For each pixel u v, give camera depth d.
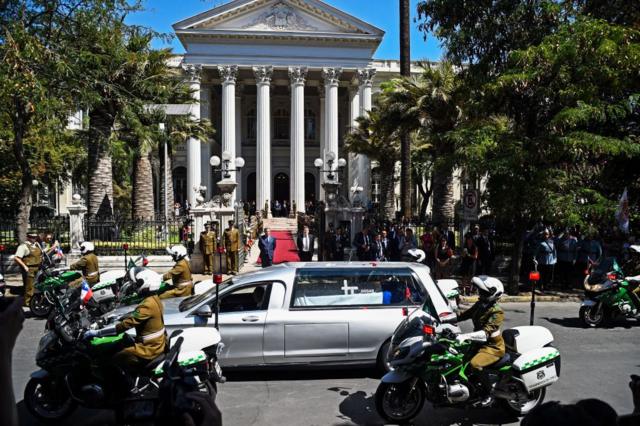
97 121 20.70
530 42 14.35
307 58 43.19
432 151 25.78
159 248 18.38
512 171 13.14
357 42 43.34
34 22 15.79
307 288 7.41
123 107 19.12
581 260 15.93
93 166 20.73
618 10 15.58
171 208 31.80
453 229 19.98
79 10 15.86
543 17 14.04
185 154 49.44
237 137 47.91
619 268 10.94
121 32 17.22
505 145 13.35
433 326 5.82
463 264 14.68
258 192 42.72
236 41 42.72
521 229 14.21
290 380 7.34
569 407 2.26
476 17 14.76
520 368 5.73
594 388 6.96
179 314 7.18
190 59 42.50
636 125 16.56
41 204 42.34
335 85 43.41
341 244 17.86
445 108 18.81
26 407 6.30
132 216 24.31
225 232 17.22
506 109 14.25
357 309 7.36
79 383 5.68
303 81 43.16
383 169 30.16
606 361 8.28
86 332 5.68
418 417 6.10
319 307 7.32
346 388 7.01
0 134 21.62
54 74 15.35
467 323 10.97
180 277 9.73
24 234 16.69
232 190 19.52
